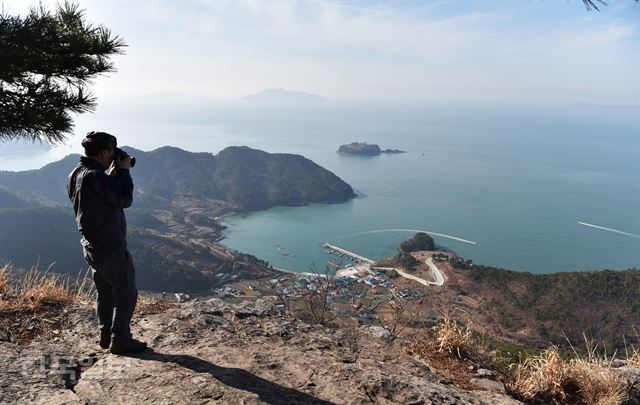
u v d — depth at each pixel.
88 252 3.24
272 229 154.25
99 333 3.87
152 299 5.04
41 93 3.97
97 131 3.26
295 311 5.37
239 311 4.67
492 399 3.52
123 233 3.33
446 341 4.41
